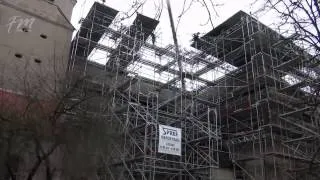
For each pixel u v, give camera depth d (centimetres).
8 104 2062
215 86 3603
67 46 2984
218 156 3119
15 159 2003
